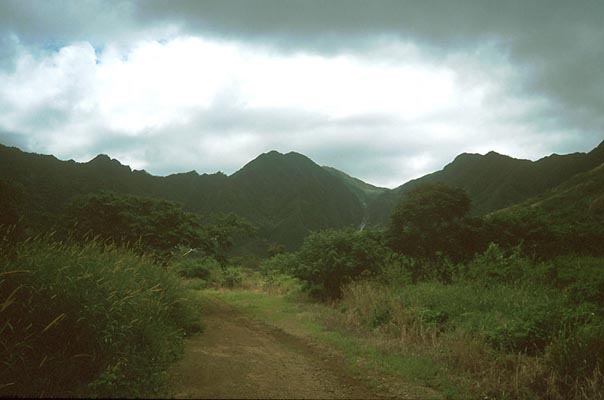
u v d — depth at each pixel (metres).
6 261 6.12
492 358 7.49
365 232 18.77
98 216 12.19
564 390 6.64
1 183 8.39
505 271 14.36
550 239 19.36
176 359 6.47
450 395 6.16
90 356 5.38
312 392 5.78
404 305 10.94
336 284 15.80
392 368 7.18
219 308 13.78
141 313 6.65
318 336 9.49
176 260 12.98
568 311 9.27
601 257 18.34
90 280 6.17
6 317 5.38
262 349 8.09
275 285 22.41
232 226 14.98
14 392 4.72
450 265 15.53
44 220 10.34
